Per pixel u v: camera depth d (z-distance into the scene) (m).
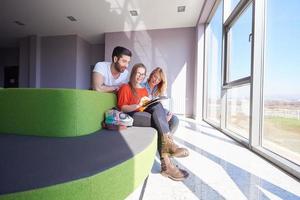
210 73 4.94
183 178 1.50
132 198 1.24
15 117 1.28
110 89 1.87
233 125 3.22
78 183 0.61
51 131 1.20
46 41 6.74
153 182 1.46
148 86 2.06
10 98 1.28
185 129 3.76
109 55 6.30
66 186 0.59
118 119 1.46
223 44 3.57
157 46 6.10
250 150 2.30
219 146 2.49
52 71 6.70
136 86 1.78
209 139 2.89
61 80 6.65
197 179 1.51
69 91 1.20
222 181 1.48
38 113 1.22
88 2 4.59
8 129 1.29
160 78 2.14
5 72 8.20
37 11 5.02
